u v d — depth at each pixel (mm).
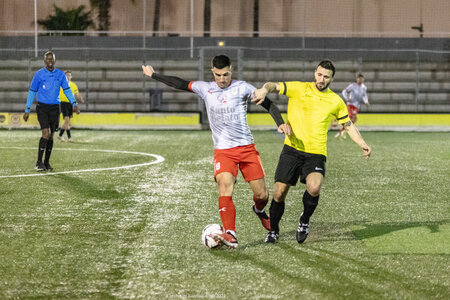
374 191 17031
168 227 12203
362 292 8062
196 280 8594
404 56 54688
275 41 54625
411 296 7914
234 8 54562
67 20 55375
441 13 54562
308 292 8047
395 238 11305
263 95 10078
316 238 11305
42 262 9562
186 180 18812
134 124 46438
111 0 55531
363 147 10797
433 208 14508
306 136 10523
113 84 52625
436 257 9914
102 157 25297
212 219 12992
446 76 53438
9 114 44906
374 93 53062
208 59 52219
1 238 11172
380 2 54500
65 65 52781
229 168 10477
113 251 10266
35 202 14930
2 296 7930
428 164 23703
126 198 15570
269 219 11406
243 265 9375
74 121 46375
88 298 7836
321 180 10430
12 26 54562
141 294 7980
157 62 52094
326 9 54531
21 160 23938
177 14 55188
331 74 10359
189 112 46562
